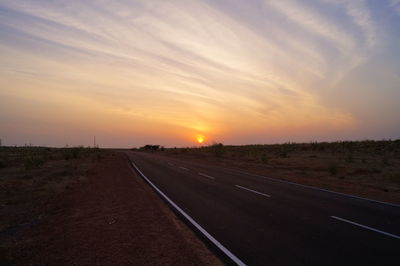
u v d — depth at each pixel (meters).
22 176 16.95
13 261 4.63
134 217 7.32
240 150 55.22
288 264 4.48
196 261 4.55
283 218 7.35
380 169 20.78
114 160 34.75
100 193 11.10
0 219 7.55
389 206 9.20
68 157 34.03
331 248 5.19
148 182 14.40
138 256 4.73
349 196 11.03
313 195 11.04
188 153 57.66
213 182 14.42
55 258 4.70
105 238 5.66
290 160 29.92
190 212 7.96
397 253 4.97
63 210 8.30
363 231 6.27
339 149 40.50
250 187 12.81
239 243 5.43
